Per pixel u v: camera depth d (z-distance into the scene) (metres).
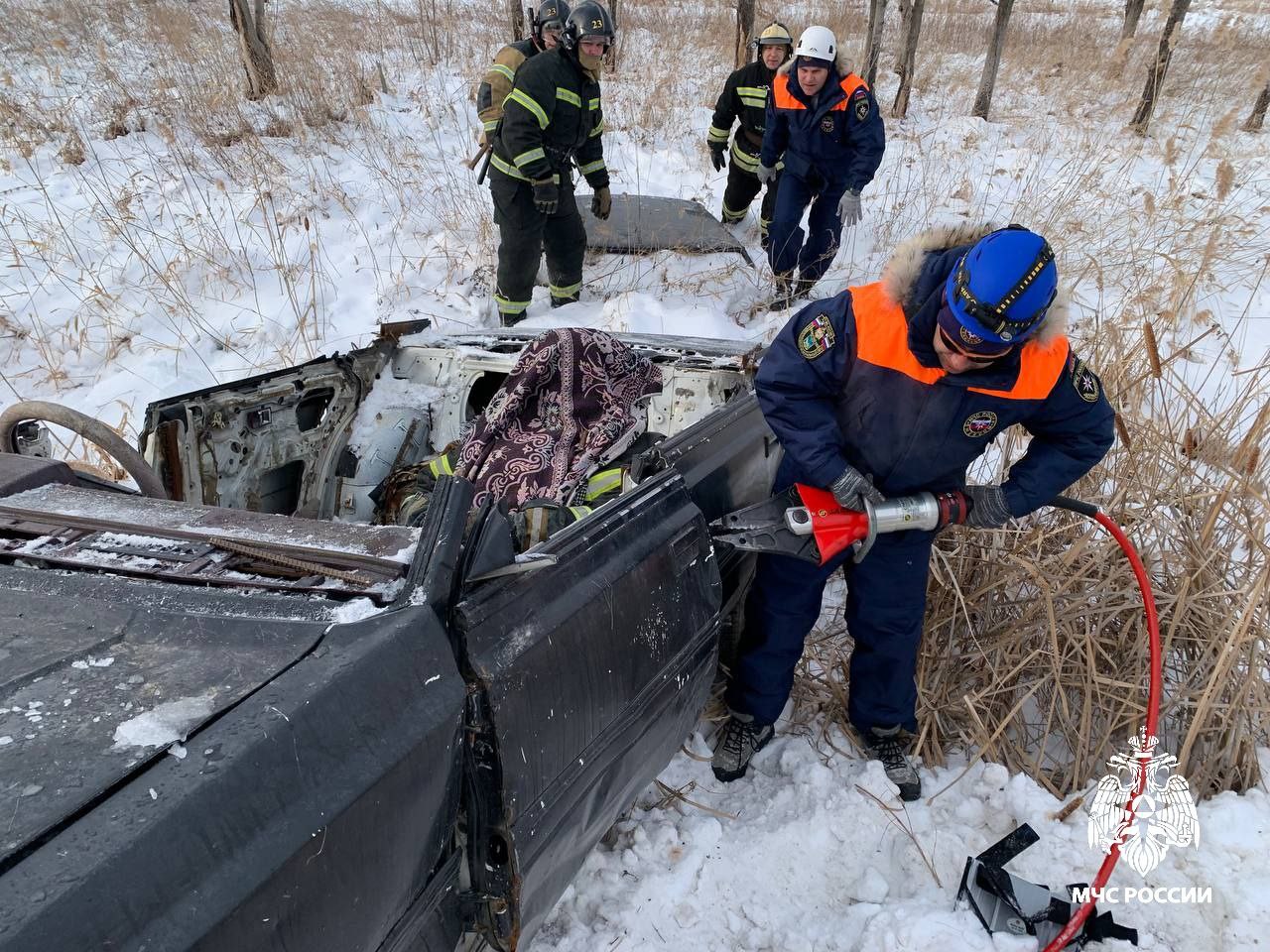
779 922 2.14
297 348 4.71
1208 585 2.68
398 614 1.29
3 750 1.02
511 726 1.39
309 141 7.16
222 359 4.66
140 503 1.67
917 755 2.66
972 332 1.68
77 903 0.85
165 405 2.45
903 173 7.58
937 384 1.91
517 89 4.41
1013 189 7.06
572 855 1.71
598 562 1.69
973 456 2.08
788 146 5.21
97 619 1.27
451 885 1.43
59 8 10.15
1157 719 2.45
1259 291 5.41
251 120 7.50
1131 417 3.05
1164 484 2.94
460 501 1.41
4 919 0.81
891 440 2.05
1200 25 13.33
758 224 7.15
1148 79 8.49
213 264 5.26
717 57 10.89
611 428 2.44
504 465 2.40
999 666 2.77
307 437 2.99
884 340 1.90
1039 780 2.57
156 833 0.93
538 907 1.63
